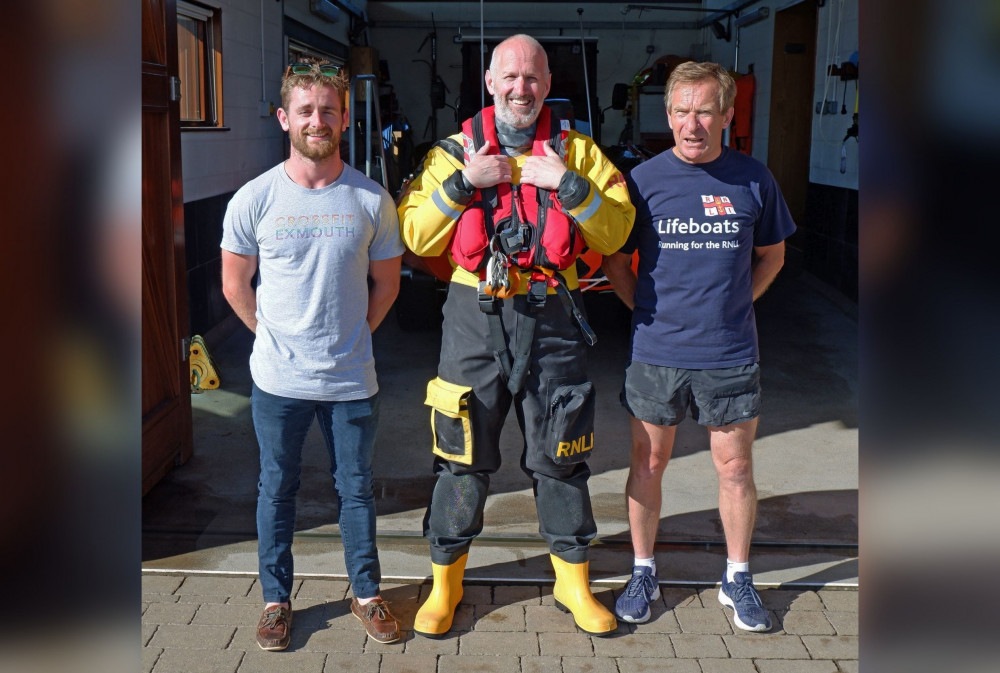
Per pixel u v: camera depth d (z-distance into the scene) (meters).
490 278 2.56
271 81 8.04
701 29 12.66
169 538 3.34
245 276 2.66
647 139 11.27
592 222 2.56
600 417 4.91
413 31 12.42
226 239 2.62
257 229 2.58
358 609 2.79
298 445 2.70
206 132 6.07
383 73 12.07
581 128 7.70
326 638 2.72
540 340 2.67
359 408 2.67
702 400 2.78
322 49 10.18
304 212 2.54
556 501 2.82
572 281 2.76
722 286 2.73
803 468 4.16
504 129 2.69
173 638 2.70
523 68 2.56
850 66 7.61
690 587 3.05
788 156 10.17
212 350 6.07
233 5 6.76
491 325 2.65
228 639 2.70
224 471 4.01
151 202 3.77
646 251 2.80
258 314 2.65
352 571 2.77
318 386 2.61
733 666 2.60
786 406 5.08
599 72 12.61
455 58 12.45
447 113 12.55
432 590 2.88
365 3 12.12
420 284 6.39
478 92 8.34
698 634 2.77
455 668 2.58
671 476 4.04
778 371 5.76
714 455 2.90
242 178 7.05
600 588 3.05
